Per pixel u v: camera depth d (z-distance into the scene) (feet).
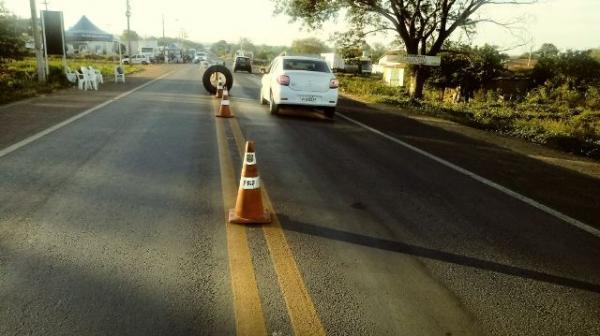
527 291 10.99
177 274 10.78
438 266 12.04
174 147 24.89
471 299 10.43
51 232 12.82
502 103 91.71
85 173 18.89
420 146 30.58
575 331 9.41
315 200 17.06
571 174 24.62
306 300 9.95
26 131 27.32
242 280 10.64
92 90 57.72
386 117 46.93
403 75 146.30
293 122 37.86
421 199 18.07
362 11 79.77
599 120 71.97
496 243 13.92
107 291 9.89
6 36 66.03
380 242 13.39
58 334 8.39
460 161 26.27
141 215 14.46
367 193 18.43
